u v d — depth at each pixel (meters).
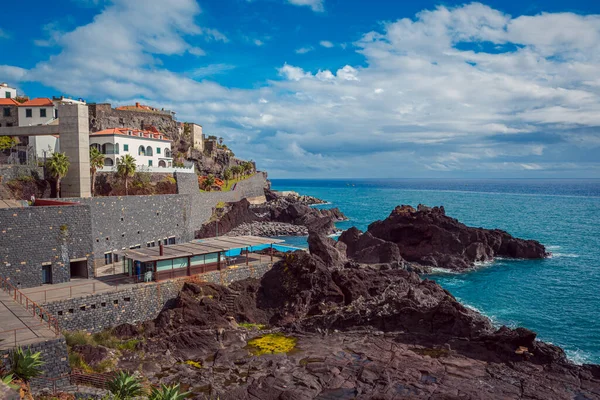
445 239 91.06
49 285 49.44
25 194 64.69
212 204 123.75
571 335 52.12
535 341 44.72
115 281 51.78
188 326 48.00
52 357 30.19
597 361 45.06
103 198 62.72
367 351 44.78
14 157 74.06
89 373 35.84
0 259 45.91
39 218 48.78
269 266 62.25
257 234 127.31
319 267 58.59
